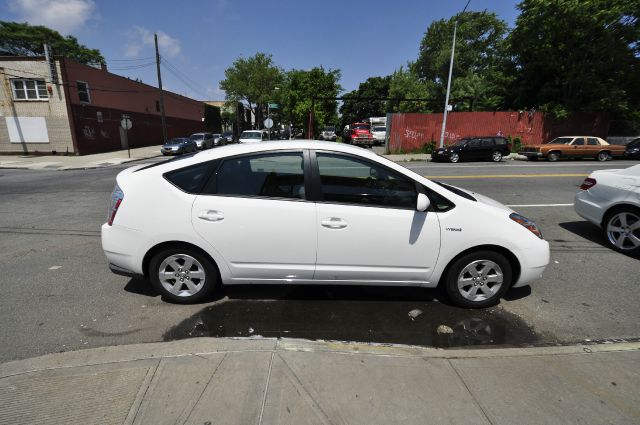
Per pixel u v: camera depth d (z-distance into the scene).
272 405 2.04
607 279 4.05
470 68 44.03
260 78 51.88
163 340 2.83
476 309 3.36
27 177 13.54
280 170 3.12
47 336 2.86
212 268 3.26
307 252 3.12
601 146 19.16
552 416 2.02
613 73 23.08
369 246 3.11
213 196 3.09
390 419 1.98
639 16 20.30
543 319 3.20
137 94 31.91
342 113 76.06
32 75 22.28
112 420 1.94
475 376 2.33
